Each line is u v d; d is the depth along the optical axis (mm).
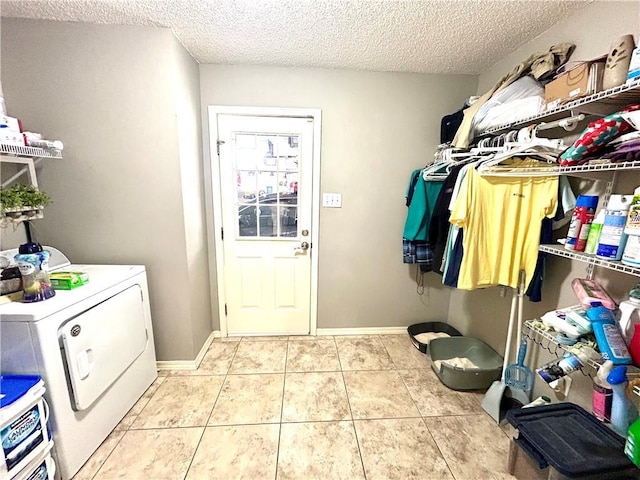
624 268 968
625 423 1028
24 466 1064
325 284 2525
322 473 1316
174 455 1394
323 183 2350
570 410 1305
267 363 2160
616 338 1048
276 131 2248
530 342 1731
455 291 2529
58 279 1355
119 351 1534
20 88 1656
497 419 1604
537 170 1317
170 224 1892
